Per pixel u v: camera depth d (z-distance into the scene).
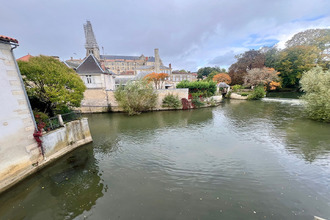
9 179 5.93
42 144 7.38
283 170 7.04
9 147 6.00
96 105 23.59
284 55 39.69
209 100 26.97
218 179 6.48
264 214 4.62
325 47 36.06
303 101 15.79
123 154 9.18
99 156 8.96
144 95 21.36
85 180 6.65
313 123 14.05
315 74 14.60
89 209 5.01
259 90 33.25
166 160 8.30
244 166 7.48
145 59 80.50
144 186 6.13
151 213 4.74
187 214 4.67
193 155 8.83
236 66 45.84
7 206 5.30
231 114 19.89
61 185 6.32
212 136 11.95
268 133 12.12
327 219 4.38
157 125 15.59
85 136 10.73
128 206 5.07
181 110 23.83
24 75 9.01
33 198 5.62
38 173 7.06
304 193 5.51
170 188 5.96
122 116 20.36
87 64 24.95
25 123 6.64
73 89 10.56
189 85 26.23
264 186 5.96
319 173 6.71
